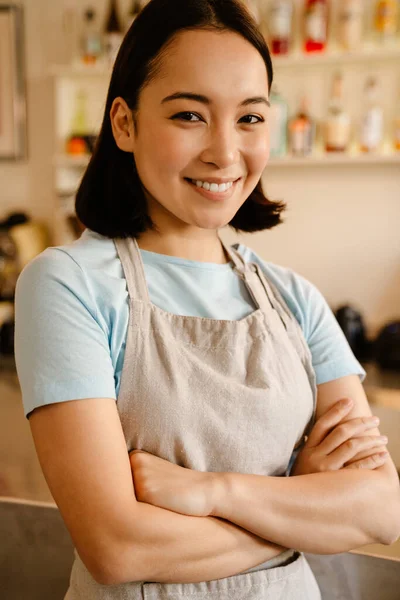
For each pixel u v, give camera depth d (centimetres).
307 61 230
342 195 251
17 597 113
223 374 85
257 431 84
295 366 92
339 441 91
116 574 72
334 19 237
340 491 84
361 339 237
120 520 72
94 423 74
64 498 73
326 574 107
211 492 77
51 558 112
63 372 75
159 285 88
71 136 258
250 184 87
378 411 155
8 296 260
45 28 265
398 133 231
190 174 81
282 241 260
